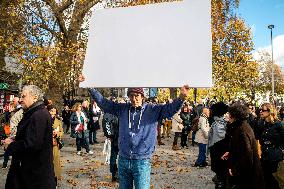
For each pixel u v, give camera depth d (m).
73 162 12.21
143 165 4.22
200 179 9.70
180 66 3.39
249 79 34.72
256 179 5.06
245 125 5.25
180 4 3.49
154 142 4.31
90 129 17.84
